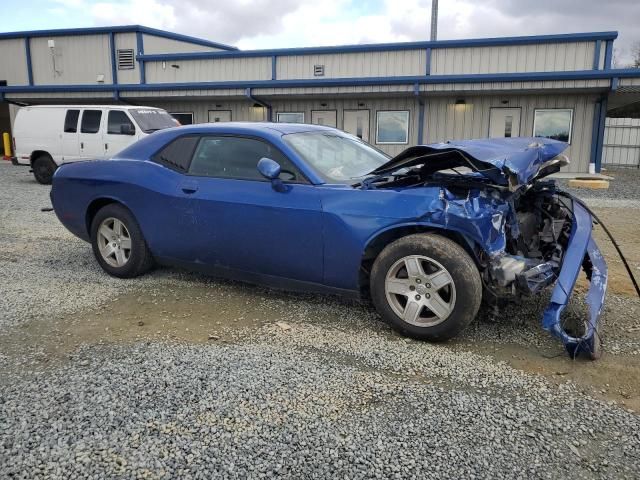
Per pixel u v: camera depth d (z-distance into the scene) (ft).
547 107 56.59
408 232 12.16
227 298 14.90
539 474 7.55
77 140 42.29
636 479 7.47
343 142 15.64
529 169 11.57
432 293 11.57
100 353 11.34
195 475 7.48
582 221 13.25
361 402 9.40
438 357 11.19
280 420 8.82
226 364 10.80
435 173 12.71
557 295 11.19
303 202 12.74
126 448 8.06
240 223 13.66
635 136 71.10
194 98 65.31
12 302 14.51
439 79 53.88
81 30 78.43
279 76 65.10
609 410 9.19
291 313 13.75
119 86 66.64
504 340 12.06
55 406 9.20
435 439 8.33
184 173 14.93
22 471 7.56
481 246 11.27
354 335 12.33
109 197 16.17
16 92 72.28
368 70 61.36
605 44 52.65
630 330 12.62
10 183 44.78
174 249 15.24
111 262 16.67
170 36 82.17
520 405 9.32
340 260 12.50
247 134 14.10
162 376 10.28
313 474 7.52
